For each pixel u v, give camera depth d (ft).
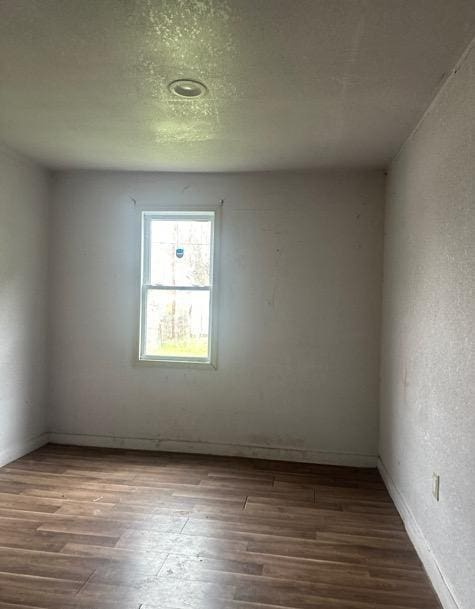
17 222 12.12
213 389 13.24
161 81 7.70
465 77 6.50
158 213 13.53
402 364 9.86
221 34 6.27
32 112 9.14
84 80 7.75
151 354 13.57
